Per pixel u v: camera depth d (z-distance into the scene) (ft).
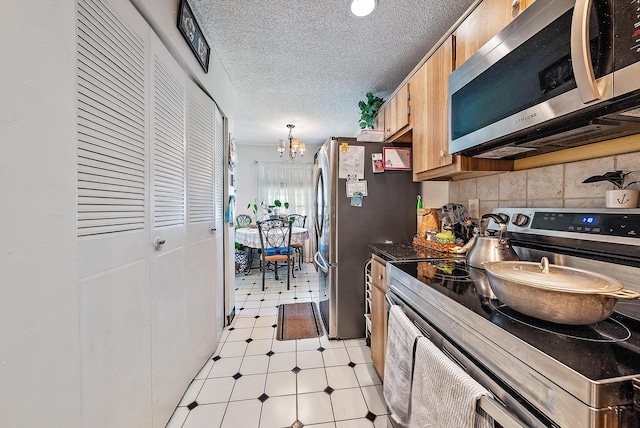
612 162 2.94
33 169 1.91
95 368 2.60
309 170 17.19
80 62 2.43
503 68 2.95
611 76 1.85
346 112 10.32
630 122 2.38
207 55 5.44
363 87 8.00
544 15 2.41
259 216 16.56
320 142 15.81
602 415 1.27
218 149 6.77
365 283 6.72
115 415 2.89
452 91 3.92
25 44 1.84
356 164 6.67
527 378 1.64
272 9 4.71
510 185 4.35
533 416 1.57
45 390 2.00
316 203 8.59
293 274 13.30
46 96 2.01
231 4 4.60
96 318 2.63
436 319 2.68
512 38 2.81
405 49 5.97
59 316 2.13
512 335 1.78
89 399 2.52
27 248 1.87
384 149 6.73
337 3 4.57
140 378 3.37
